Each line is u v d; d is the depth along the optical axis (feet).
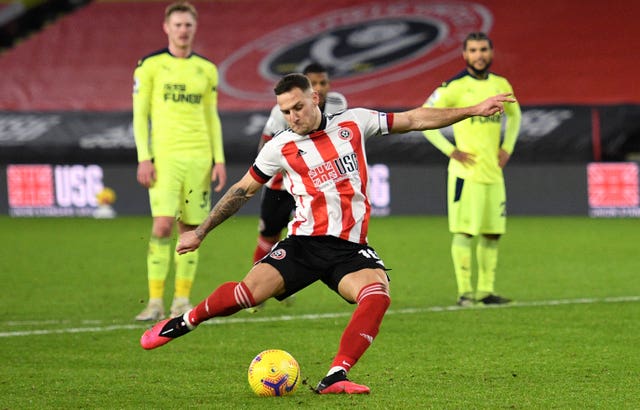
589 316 104.47
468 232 113.50
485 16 317.83
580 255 165.68
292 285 68.90
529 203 242.37
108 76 308.60
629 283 132.36
